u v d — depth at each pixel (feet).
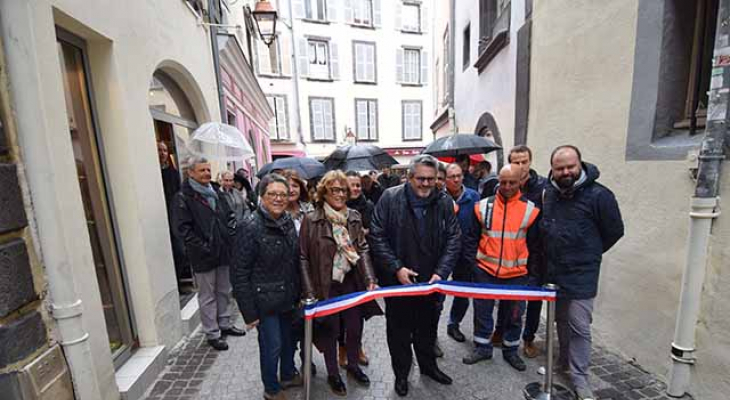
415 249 7.97
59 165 6.40
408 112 75.77
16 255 5.71
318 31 66.59
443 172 8.73
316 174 13.21
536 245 8.87
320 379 8.99
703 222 7.00
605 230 7.47
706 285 7.13
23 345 5.75
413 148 76.69
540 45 12.53
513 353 9.29
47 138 6.09
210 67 16.84
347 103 70.79
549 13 11.88
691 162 7.19
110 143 8.73
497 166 18.12
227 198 12.54
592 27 9.91
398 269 7.86
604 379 8.46
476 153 14.61
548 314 7.63
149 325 9.43
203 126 12.75
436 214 8.00
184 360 9.90
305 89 67.05
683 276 7.42
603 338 9.96
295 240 7.80
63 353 6.51
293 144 67.31
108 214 8.78
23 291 5.79
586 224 7.49
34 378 5.85
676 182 7.64
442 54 37.37
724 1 6.43
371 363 9.63
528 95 13.57
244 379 8.97
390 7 70.95
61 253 6.32
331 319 8.09
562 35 11.22
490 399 8.06
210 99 16.60
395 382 8.53
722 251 6.84
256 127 35.91
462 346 10.36
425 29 73.97
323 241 7.79
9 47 5.71
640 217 8.59
